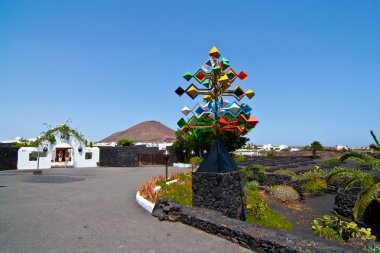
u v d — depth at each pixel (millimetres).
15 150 27766
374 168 11445
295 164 34500
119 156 33250
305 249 4980
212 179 8961
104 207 9508
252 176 22516
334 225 9844
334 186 19688
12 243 5941
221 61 9703
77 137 31781
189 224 7406
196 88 9758
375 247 6531
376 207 12602
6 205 9703
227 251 5703
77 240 6207
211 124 10195
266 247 5488
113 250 5672
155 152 39531
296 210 15117
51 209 9109
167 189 12445
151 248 5812
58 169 27828
